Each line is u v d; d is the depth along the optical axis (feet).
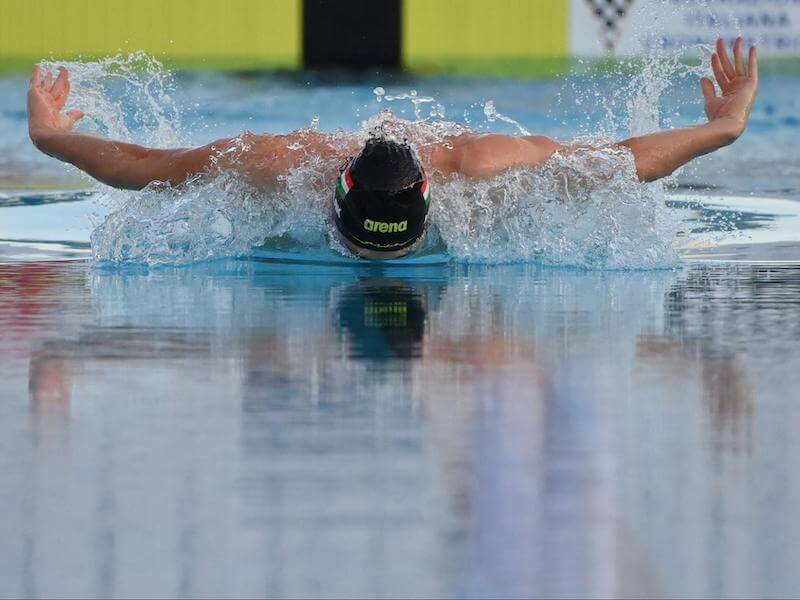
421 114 99.45
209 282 40.55
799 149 85.92
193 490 17.13
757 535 15.44
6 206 60.95
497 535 15.38
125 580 14.07
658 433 20.27
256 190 46.37
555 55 119.34
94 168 46.80
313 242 47.50
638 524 15.80
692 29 116.37
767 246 50.39
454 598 13.56
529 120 97.60
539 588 13.82
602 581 14.02
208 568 14.37
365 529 15.56
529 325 31.68
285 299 36.58
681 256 47.93
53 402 22.58
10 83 106.32
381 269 44.06
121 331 30.66
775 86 112.47
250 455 18.85
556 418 21.26
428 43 121.29
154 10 117.80
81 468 18.28
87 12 116.37
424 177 42.14
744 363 26.43
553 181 45.93
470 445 19.44
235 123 93.25
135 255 46.24
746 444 19.65
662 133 46.75
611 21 118.42
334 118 96.22
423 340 29.22
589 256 45.85
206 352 27.58
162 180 46.39
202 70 118.42
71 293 37.86
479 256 46.52
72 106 54.44
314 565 14.46
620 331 30.71
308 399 22.71
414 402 22.41
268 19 120.16
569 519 15.96
